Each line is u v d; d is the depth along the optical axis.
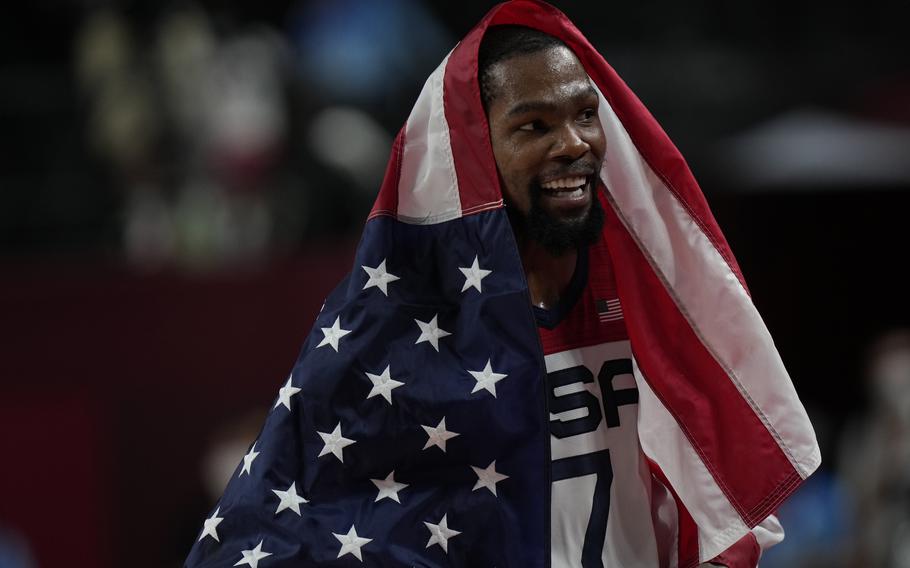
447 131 8.71
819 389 29.98
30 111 27.70
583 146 8.45
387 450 8.48
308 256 22.08
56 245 26.59
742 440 8.91
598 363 9.14
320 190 24.42
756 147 28.66
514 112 8.48
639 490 9.01
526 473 8.39
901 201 29.39
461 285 8.64
